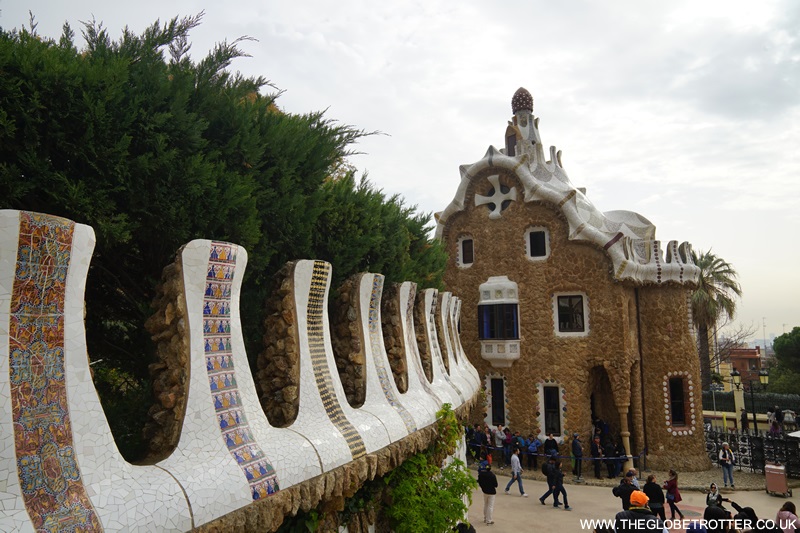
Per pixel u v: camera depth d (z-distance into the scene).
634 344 20.66
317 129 8.40
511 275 21.70
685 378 20.72
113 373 8.75
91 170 5.13
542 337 20.97
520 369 21.20
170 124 5.73
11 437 3.07
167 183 5.61
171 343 4.41
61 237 3.47
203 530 3.83
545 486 17.95
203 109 6.55
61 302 3.49
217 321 4.74
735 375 27.58
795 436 19.17
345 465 5.60
